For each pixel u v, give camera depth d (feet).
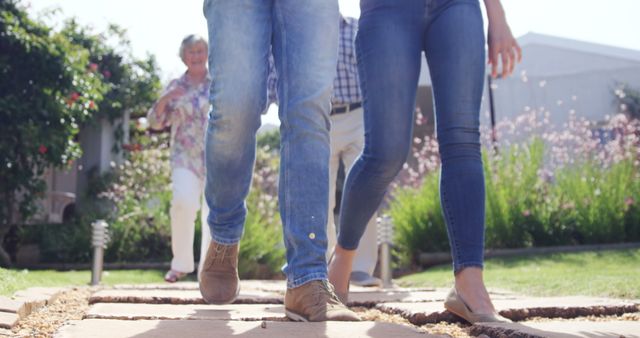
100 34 33.86
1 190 23.84
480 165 6.40
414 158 28.43
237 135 5.78
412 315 6.44
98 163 32.42
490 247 20.68
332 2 5.96
